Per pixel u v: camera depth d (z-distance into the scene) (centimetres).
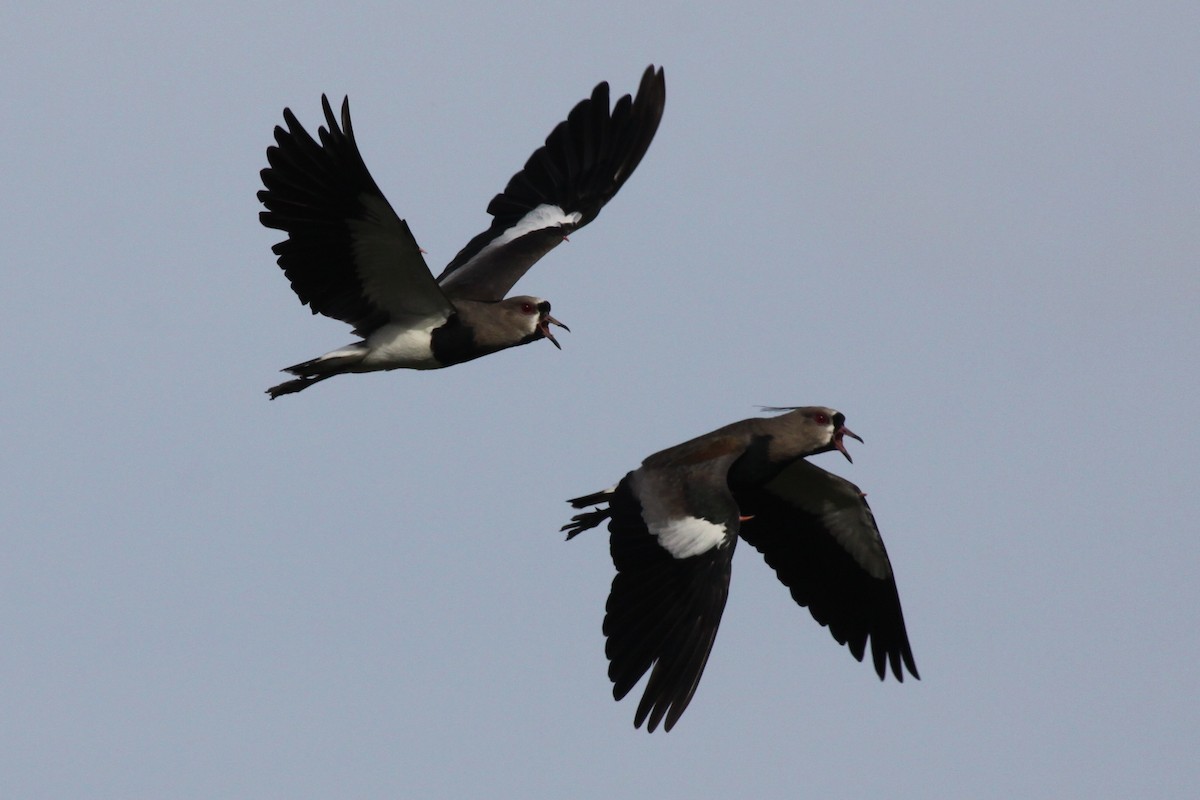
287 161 1527
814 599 1692
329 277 1622
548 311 1744
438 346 1694
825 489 1648
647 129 2012
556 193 1998
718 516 1465
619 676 1424
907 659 1667
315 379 1705
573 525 1575
